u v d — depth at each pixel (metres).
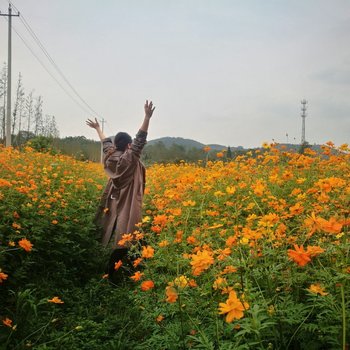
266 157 6.60
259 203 4.95
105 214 5.14
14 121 25.86
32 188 5.14
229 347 2.23
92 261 4.71
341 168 5.91
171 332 2.75
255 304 2.25
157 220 3.59
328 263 2.83
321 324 2.32
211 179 5.58
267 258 2.94
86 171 10.29
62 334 3.04
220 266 2.82
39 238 4.12
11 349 2.80
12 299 3.40
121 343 2.97
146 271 3.70
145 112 4.92
